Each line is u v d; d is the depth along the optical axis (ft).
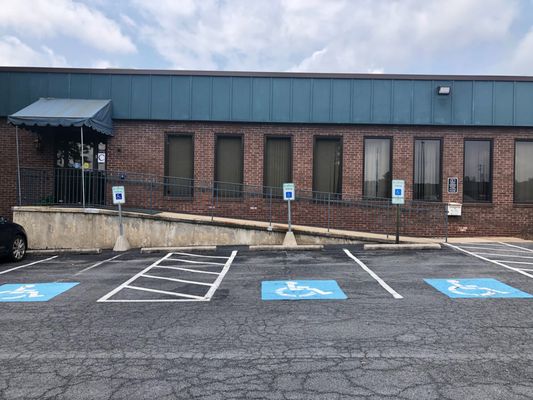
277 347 16.14
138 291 25.18
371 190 52.42
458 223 51.60
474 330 17.83
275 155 52.54
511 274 28.94
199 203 51.88
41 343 16.80
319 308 21.15
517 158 52.44
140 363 14.82
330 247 42.42
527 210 51.88
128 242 43.62
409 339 16.87
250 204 51.83
